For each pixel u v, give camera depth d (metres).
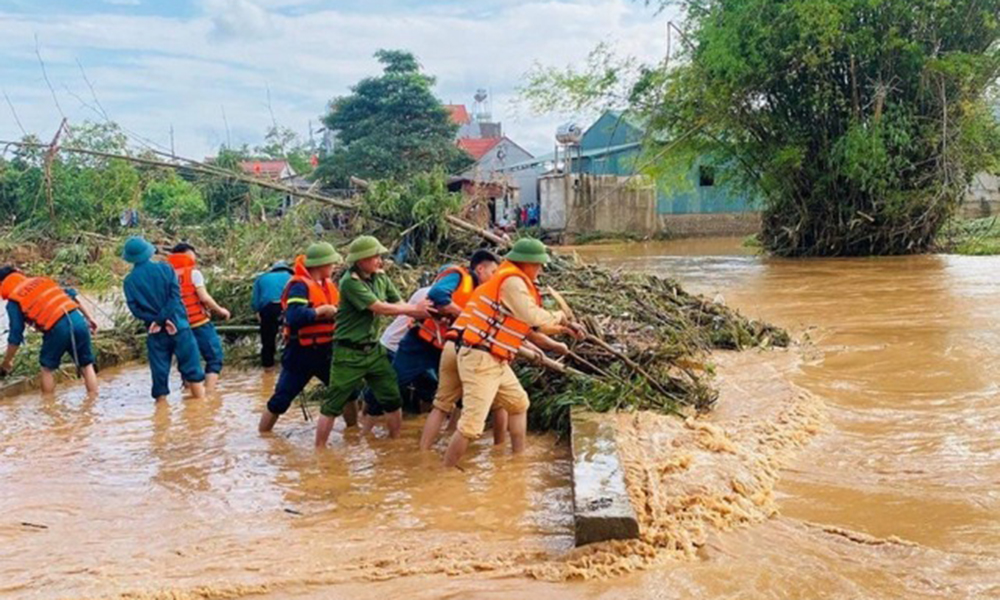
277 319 10.05
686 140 24.47
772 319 11.79
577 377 7.00
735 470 5.31
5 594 4.18
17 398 9.14
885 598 3.78
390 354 7.51
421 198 13.38
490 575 4.20
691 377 7.32
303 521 5.14
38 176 19.86
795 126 23.45
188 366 8.80
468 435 6.07
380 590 4.09
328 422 6.82
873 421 6.61
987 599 3.73
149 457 6.71
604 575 4.12
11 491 5.89
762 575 4.05
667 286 10.95
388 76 42.56
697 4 23.55
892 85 22.28
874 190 22.75
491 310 6.11
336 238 14.08
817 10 20.83
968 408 6.79
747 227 37.41
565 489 5.55
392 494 5.59
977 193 35.41
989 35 21.95
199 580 4.27
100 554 4.70
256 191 14.95
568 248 31.56
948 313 11.46
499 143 51.53
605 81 24.72
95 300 16.02
